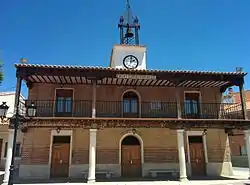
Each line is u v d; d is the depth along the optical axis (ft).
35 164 55.62
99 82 59.67
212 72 55.21
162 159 59.26
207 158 61.05
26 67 50.31
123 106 61.36
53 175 56.03
